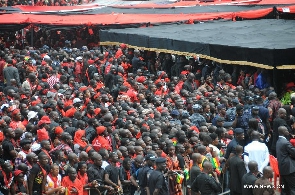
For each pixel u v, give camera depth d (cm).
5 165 4381
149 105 6197
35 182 4256
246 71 7212
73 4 14688
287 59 6525
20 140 4844
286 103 6400
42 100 6341
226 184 4647
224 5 11450
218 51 7419
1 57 8806
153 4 12744
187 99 6291
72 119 5700
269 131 5622
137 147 4753
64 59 8719
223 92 6644
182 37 8412
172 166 4631
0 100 6381
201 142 4872
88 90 6425
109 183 4466
